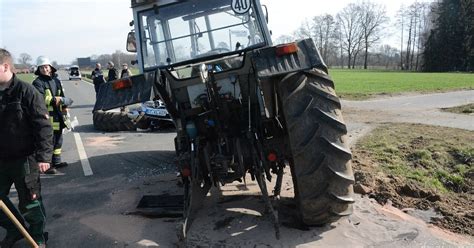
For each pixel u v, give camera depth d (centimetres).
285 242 341
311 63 323
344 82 2914
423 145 664
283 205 420
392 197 438
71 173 628
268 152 364
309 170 322
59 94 696
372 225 366
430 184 495
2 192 364
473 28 5681
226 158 364
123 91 350
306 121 326
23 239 393
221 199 446
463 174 537
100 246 367
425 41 6419
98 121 1037
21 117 346
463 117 1038
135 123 1007
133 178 576
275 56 329
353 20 8281
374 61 8425
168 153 729
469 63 5762
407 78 3403
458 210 415
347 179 320
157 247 355
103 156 734
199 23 427
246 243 344
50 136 358
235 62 392
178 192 496
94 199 496
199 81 380
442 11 5994
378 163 568
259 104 370
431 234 352
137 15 432
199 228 377
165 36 433
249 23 423
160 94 369
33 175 361
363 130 862
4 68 343
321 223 353
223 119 376
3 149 350
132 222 413
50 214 456
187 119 392
